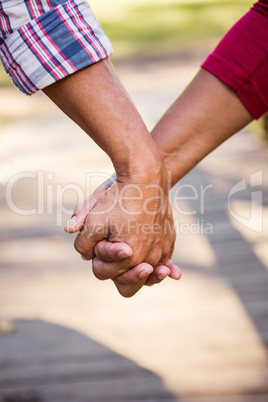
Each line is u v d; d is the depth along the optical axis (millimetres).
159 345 2752
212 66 1648
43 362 2725
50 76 1322
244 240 3729
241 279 3271
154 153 1444
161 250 1534
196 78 1687
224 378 2486
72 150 5602
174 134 1666
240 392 2400
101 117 1386
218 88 1649
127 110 1404
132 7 14898
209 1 15078
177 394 2426
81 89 1357
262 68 1607
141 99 7117
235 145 5516
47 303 3213
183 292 3193
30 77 1332
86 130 1432
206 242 3758
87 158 5367
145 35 11422
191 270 3428
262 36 1602
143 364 2631
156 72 8398
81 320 3023
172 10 14195
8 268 3645
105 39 1360
